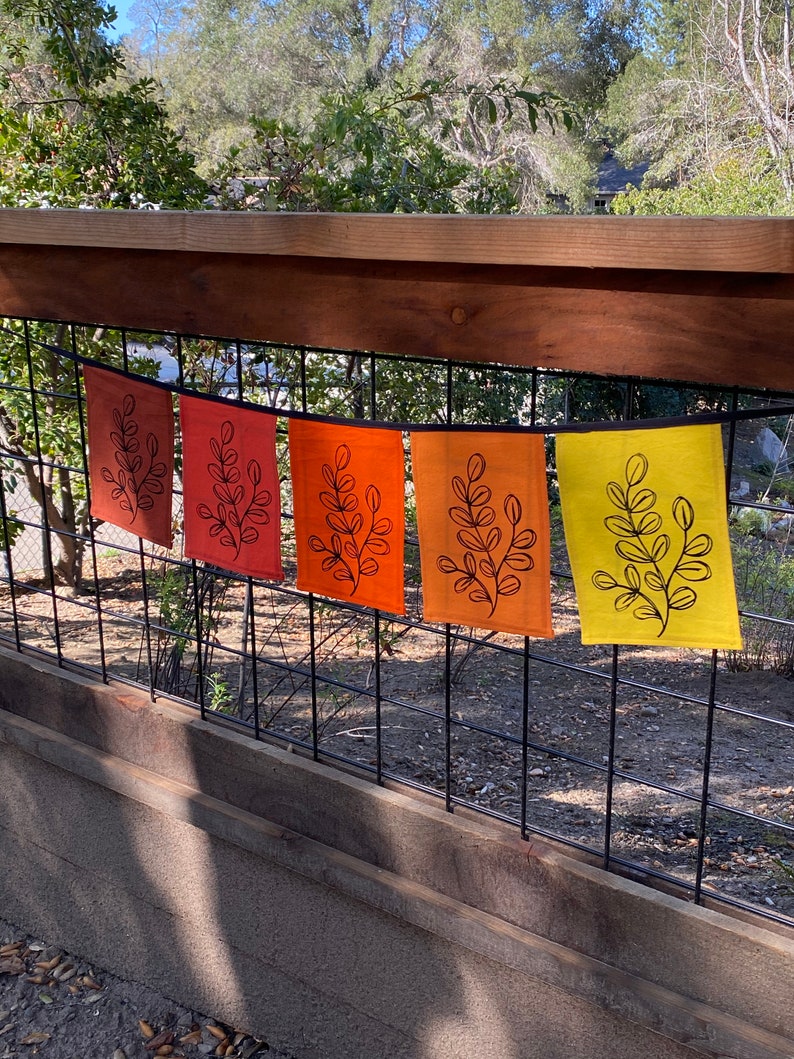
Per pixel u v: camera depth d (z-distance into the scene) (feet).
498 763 13.83
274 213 6.39
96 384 8.20
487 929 6.84
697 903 6.20
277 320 7.04
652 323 5.52
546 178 89.51
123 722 8.94
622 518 5.67
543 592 6.11
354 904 7.77
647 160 95.81
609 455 5.62
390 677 16.81
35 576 22.80
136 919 9.44
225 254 7.19
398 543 6.62
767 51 54.90
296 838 7.89
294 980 8.38
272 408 6.97
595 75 110.42
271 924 8.38
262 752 8.02
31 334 17.95
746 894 10.51
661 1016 6.12
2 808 10.27
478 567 6.31
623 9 109.60
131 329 7.91
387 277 6.47
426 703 15.81
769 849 11.55
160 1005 9.39
